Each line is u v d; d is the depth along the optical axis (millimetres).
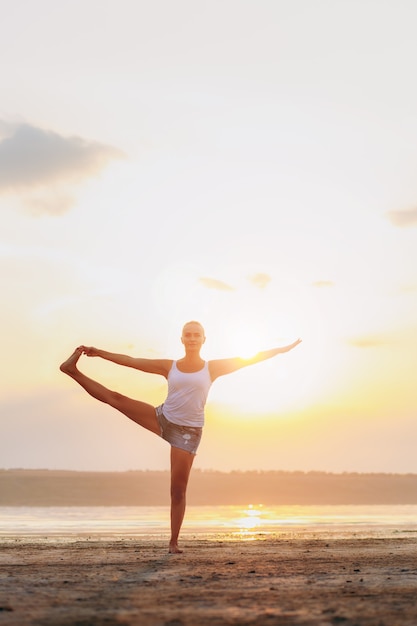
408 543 12016
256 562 7852
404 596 5348
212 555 8883
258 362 9039
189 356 9008
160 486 107625
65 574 6723
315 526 32156
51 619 4441
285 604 4977
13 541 16750
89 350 9164
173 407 8961
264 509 73438
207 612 4664
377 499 130875
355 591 5586
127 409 9148
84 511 61719
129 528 29859
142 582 6102
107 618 4469
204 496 119375
